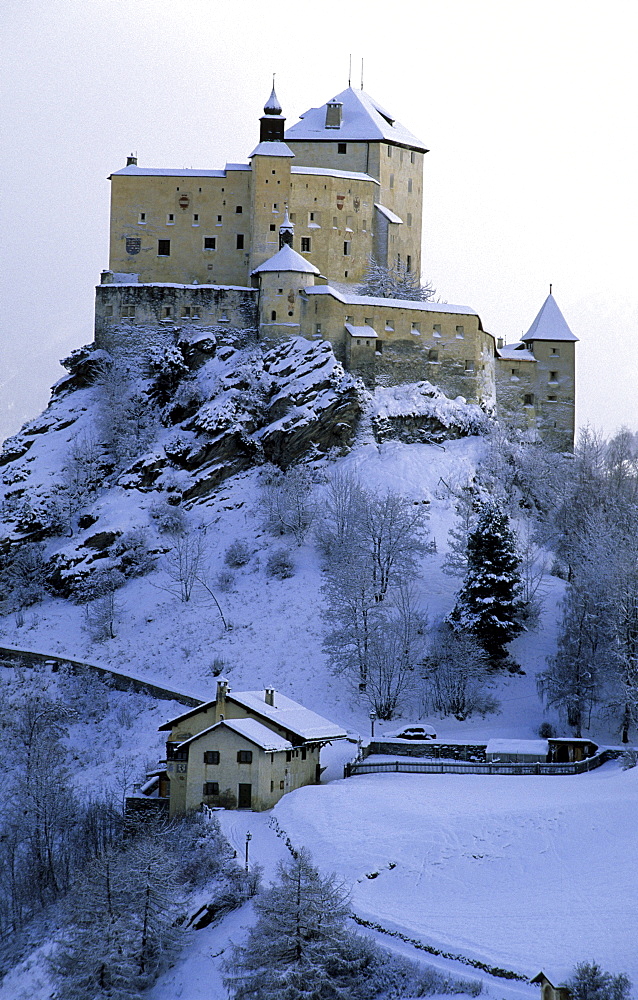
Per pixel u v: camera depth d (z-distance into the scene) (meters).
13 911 85.12
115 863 76.62
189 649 129.75
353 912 69.00
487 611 123.31
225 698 94.38
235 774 88.88
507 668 123.44
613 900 67.75
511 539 127.44
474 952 62.47
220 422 158.88
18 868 90.50
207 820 85.06
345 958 64.69
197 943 72.19
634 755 94.75
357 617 122.81
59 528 157.25
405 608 125.69
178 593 140.75
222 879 76.56
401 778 92.81
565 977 57.19
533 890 71.12
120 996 69.25
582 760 97.06
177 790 90.69
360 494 140.38
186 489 156.50
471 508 147.88
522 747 98.25
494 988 59.44
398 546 132.50
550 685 114.75
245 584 139.75
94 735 116.50
